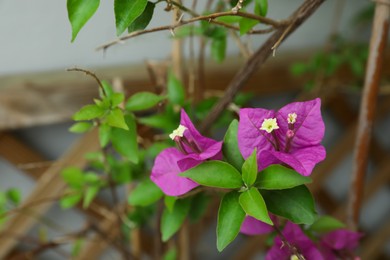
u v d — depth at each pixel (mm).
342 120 902
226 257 939
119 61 732
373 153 970
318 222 446
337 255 453
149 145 608
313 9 401
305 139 364
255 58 432
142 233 867
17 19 684
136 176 607
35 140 791
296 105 365
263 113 369
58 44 709
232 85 450
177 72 604
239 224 356
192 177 363
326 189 969
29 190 825
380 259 1061
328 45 762
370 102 480
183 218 457
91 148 737
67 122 788
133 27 371
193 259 687
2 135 759
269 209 372
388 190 1025
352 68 795
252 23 398
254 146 372
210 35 514
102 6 692
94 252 833
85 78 715
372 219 1041
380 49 462
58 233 847
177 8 384
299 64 743
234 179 361
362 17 763
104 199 833
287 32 400
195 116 574
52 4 686
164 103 541
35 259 855
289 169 361
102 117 436
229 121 598
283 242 385
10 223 765
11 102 704
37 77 712
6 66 711
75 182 607
